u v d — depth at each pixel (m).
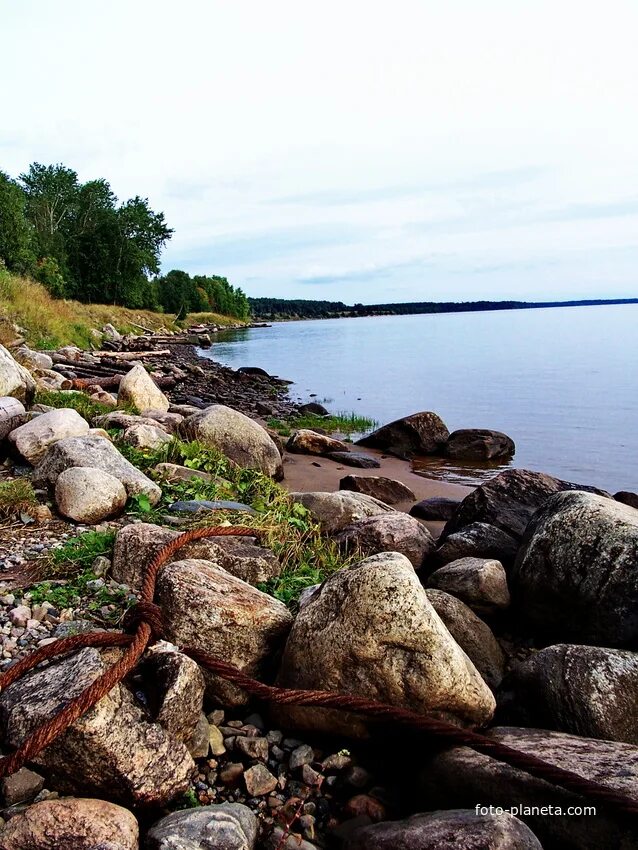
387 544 6.34
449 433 14.96
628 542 4.47
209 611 3.69
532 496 6.90
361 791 3.11
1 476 6.83
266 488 7.71
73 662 3.13
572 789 2.61
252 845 2.68
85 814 2.50
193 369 27.52
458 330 79.19
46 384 14.39
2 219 40.97
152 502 6.33
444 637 3.26
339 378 29.17
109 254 64.06
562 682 3.46
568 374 27.20
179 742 2.96
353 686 3.31
